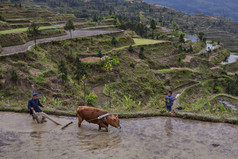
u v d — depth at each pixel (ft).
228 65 360.89
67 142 25.03
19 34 161.58
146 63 227.61
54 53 160.56
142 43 279.28
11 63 112.37
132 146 24.11
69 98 104.53
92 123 31.55
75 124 31.04
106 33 242.99
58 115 34.99
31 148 23.40
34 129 28.84
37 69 119.34
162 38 482.28
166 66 245.45
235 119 31.01
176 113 34.12
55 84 110.42
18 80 93.56
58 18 375.66
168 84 207.00
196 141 25.48
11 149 23.08
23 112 35.94
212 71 274.98
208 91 211.61
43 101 58.23
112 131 28.58
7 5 367.25
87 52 188.75
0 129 28.30
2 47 143.95
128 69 193.16
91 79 158.71
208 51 399.24
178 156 21.95
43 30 210.59
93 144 24.58
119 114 34.30
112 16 501.15
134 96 160.35
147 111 36.04
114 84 162.61
